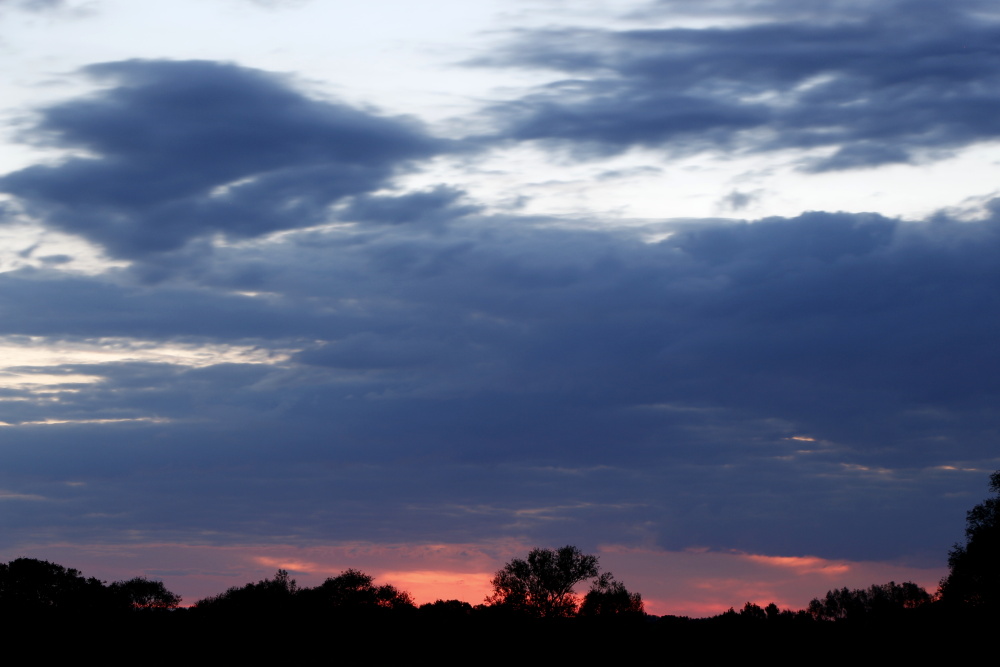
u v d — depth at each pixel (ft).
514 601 317.63
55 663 308.81
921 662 282.15
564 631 314.55
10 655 313.94
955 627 264.72
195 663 309.42
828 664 312.09
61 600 347.15
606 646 313.12
